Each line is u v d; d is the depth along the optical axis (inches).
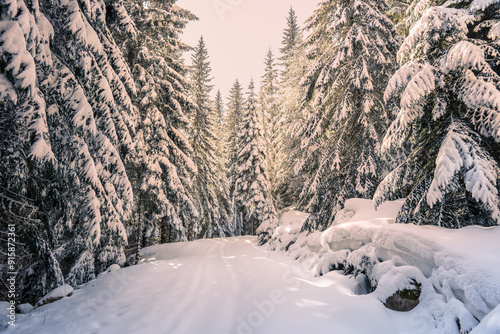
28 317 175.0
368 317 145.2
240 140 868.0
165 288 241.8
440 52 208.8
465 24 182.7
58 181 233.9
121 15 389.1
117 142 311.3
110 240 390.3
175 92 574.6
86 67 246.8
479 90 172.6
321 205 414.6
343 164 398.6
